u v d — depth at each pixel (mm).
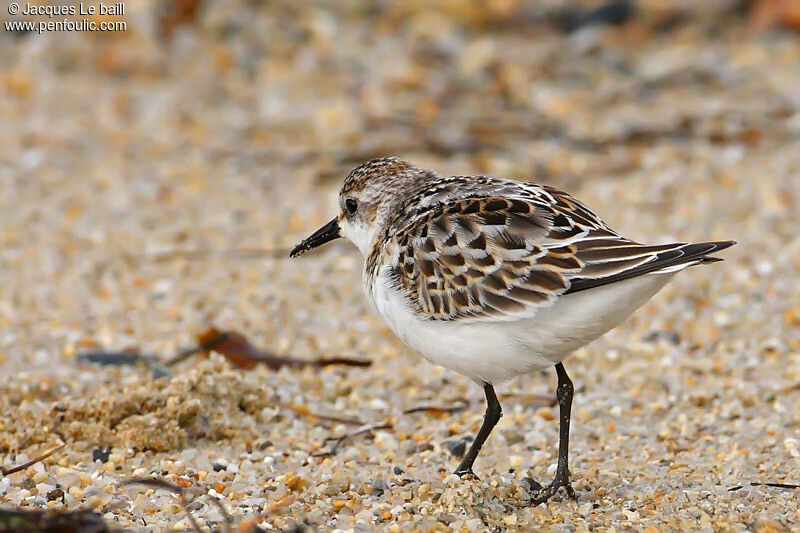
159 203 16516
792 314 12750
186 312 13344
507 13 23016
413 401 11172
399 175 9914
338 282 14250
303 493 8875
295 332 12914
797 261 14016
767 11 23078
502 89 20047
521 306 8219
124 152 18109
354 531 7898
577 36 22469
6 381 11109
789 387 11016
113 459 9570
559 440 9375
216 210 16312
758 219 15297
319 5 23094
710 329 12656
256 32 21938
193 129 18938
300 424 10570
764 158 17391
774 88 20172
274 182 17219
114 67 20953
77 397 10727
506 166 17219
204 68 20938
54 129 18766
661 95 20203
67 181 17094
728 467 9297
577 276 8047
